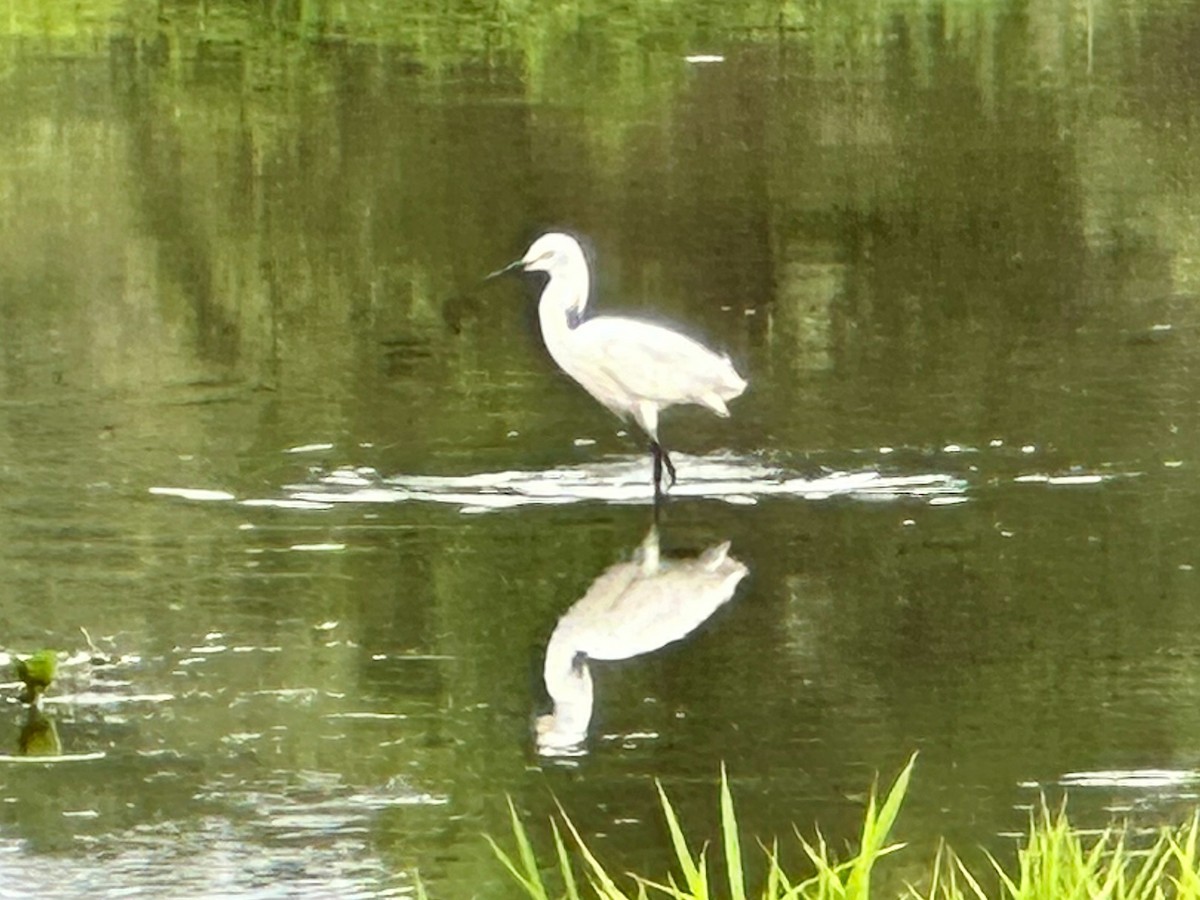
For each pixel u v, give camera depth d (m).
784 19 22.95
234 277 16.77
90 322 15.95
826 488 12.08
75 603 9.94
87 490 11.98
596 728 8.27
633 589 10.16
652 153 18.89
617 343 12.02
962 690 8.82
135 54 21.83
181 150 19.12
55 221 17.78
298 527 11.30
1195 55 20.89
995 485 12.12
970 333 15.41
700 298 16.23
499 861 6.93
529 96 20.39
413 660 9.12
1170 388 14.11
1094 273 16.67
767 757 7.97
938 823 7.30
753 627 9.65
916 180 18.31
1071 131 19.27
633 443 13.05
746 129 19.42
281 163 18.86
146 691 8.70
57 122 19.86
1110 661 9.18
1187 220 17.64
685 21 22.94
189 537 11.09
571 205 17.83
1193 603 10.06
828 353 15.00
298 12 22.88
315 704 8.55
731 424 13.34
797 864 6.97
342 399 14.14
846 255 16.95
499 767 7.82
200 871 6.79
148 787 7.57
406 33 22.56
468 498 11.88
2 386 14.45
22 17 22.88
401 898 6.59
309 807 7.41
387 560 10.67
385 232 17.48
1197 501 11.77
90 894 6.57
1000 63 21.20
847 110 19.86
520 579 10.36
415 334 15.63
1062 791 7.61
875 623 9.66
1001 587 10.28
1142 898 6.07
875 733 8.23
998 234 17.34
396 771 7.77
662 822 7.30
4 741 8.09
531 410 13.81
